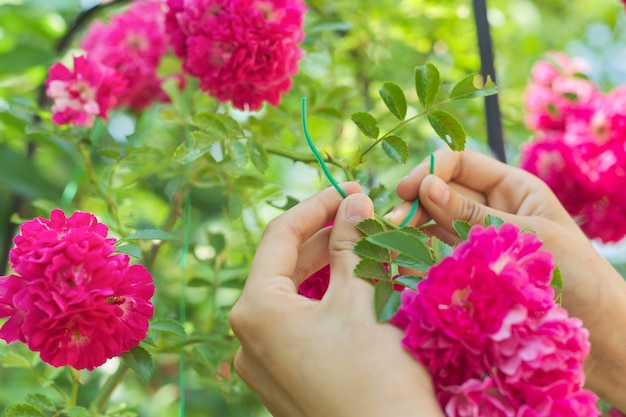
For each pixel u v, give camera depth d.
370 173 0.99
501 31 1.32
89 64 0.82
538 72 0.98
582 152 0.92
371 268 0.57
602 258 0.73
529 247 0.55
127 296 0.63
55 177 1.21
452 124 0.66
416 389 0.54
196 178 0.85
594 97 0.95
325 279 0.65
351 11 1.06
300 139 0.98
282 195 0.91
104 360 0.62
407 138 1.04
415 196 0.73
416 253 0.55
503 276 0.53
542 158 0.93
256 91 0.81
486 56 0.85
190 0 0.79
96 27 0.97
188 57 0.80
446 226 0.72
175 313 0.93
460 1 1.09
